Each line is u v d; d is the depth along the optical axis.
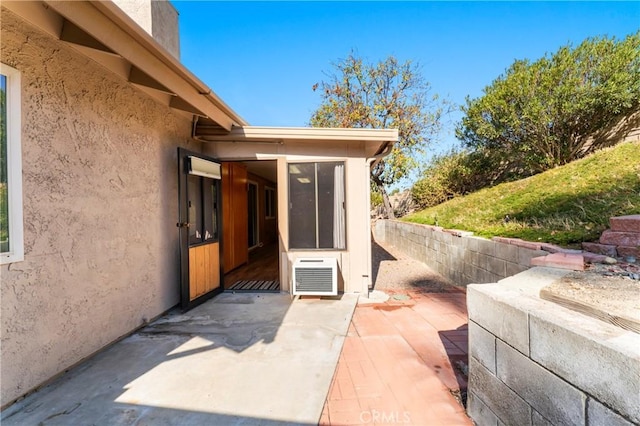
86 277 2.84
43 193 2.44
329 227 5.06
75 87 2.75
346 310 4.17
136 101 3.58
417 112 11.63
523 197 6.18
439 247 6.49
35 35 2.38
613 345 1.08
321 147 5.08
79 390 2.34
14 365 2.20
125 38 2.53
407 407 2.13
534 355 1.43
